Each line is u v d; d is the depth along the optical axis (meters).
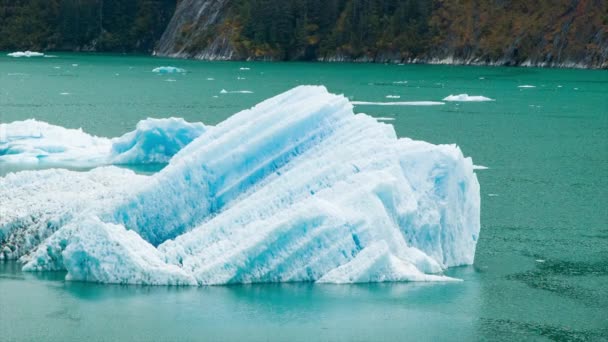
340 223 28.41
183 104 104.62
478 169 57.03
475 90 133.75
